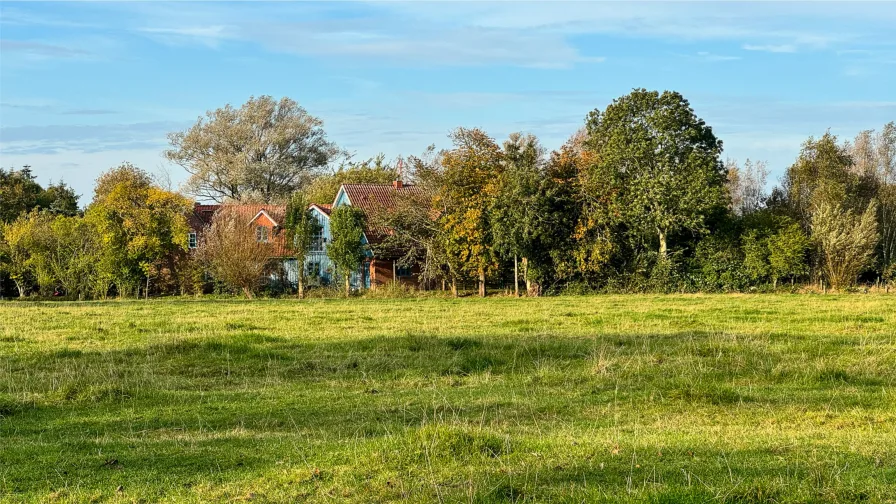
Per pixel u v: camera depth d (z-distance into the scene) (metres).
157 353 20.14
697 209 50.03
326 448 10.62
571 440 10.72
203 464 10.08
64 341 23.78
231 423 13.12
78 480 9.48
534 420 12.85
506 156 54.09
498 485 8.51
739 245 53.38
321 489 8.77
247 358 19.52
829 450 9.99
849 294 47.84
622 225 52.53
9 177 78.81
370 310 35.66
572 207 51.97
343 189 64.62
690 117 51.75
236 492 8.80
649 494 7.98
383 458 9.76
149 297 59.00
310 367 18.55
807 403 14.00
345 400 14.87
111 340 23.94
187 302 47.25
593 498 7.98
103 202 60.09
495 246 51.09
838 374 16.30
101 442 11.52
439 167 57.50
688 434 11.38
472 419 13.05
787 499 7.92
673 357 18.36
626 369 17.08
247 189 90.06
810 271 53.75
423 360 18.84
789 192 63.16
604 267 52.47
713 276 51.88
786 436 11.17
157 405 14.66
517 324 27.61
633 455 9.66
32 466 10.16
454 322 28.39
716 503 7.79
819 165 61.06
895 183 65.56
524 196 50.34
